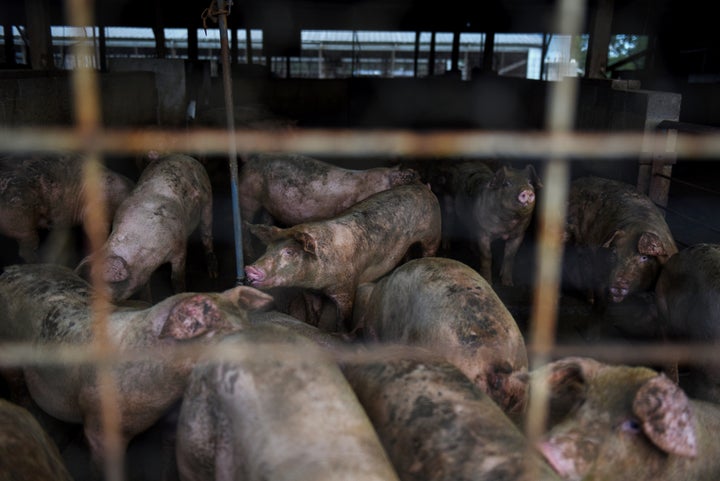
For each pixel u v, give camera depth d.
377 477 1.66
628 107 6.07
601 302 4.43
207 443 2.20
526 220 5.21
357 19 17.62
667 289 3.90
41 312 3.04
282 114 14.48
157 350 2.54
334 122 14.71
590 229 5.06
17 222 4.83
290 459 1.72
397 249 4.68
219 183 8.12
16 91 5.87
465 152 1.87
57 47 17.73
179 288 4.71
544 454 1.96
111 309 2.94
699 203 7.01
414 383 2.26
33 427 2.26
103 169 5.34
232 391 2.04
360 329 3.72
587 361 2.23
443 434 2.02
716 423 2.43
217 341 2.44
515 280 5.55
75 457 3.03
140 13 15.91
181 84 10.43
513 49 25.58
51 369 2.86
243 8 17.19
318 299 4.36
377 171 5.43
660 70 13.19
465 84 13.39
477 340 2.80
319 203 5.50
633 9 13.32
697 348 3.29
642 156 5.63
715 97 11.35
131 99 9.05
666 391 1.93
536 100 10.13
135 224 4.35
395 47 25.55
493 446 1.94
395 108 14.38
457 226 6.67
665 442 1.89
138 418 2.67
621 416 2.03
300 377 2.02
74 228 5.91
